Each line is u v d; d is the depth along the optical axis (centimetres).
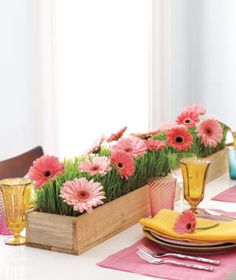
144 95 448
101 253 160
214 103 485
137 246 164
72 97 381
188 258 152
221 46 478
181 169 193
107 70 409
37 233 164
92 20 392
